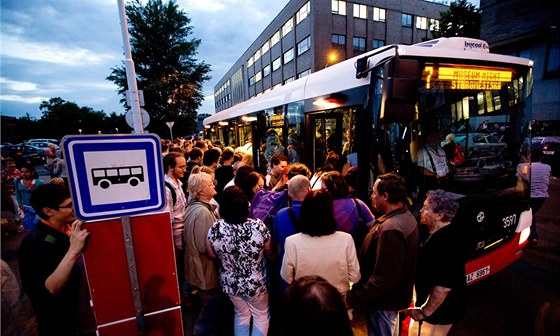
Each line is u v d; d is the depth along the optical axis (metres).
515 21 12.63
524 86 3.31
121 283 1.52
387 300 1.99
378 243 1.92
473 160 2.99
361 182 3.13
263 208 3.00
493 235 3.00
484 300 3.27
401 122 2.67
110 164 1.43
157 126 30.94
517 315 3.00
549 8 11.51
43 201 1.79
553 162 9.98
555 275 3.75
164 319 1.62
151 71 30.23
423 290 2.06
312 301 0.92
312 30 22.94
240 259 2.31
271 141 5.99
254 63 38.56
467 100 2.97
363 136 3.11
